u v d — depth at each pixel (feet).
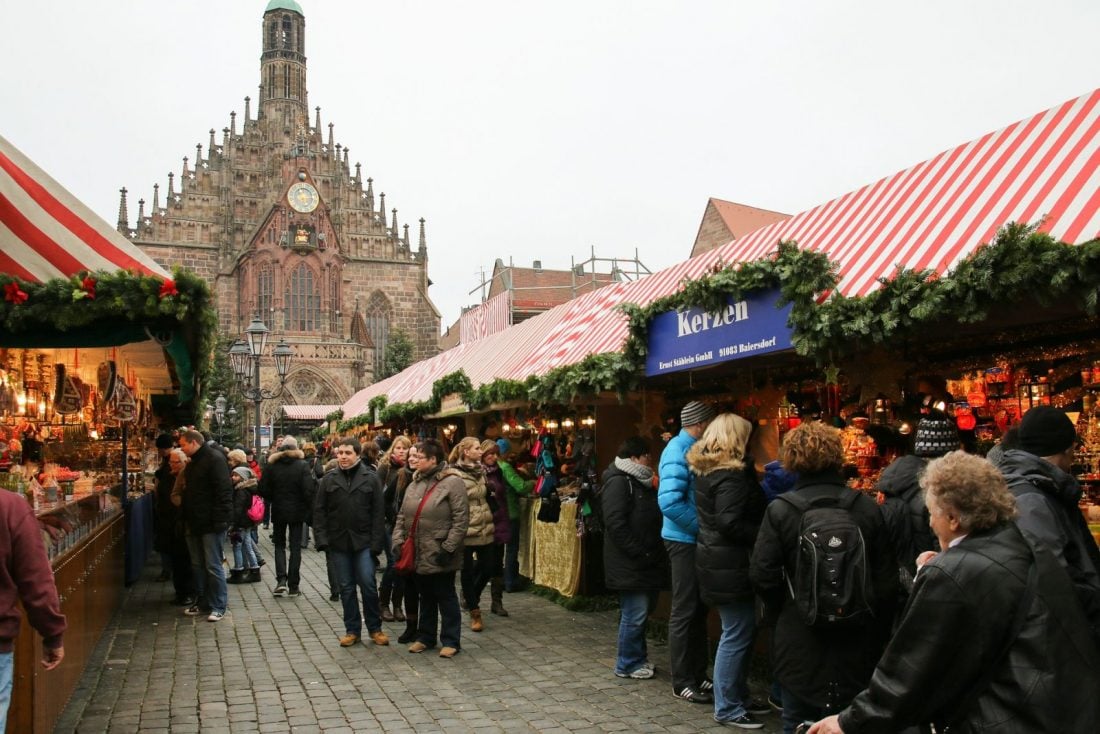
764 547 14.62
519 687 21.83
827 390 27.78
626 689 21.48
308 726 18.99
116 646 27.14
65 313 23.29
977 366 23.43
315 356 200.03
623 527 22.08
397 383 82.23
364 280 221.87
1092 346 20.45
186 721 19.43
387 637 27.09
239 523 40.65
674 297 25.53
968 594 8.29
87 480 27.91
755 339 21.77
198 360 30.19
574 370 30.96
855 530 13.66
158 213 212.43
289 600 35.86
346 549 27.02
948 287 16.05
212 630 29.63
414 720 19.33
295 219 208.54
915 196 21.90
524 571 38.70
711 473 18.25
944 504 8.96
